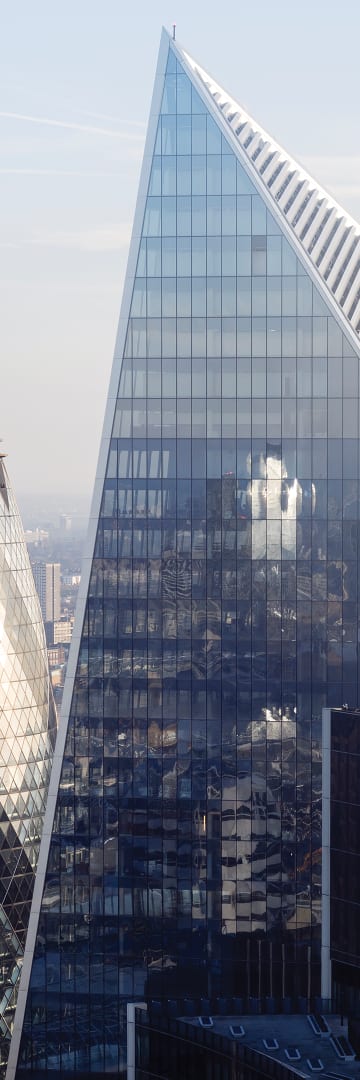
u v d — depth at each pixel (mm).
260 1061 113000
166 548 151500
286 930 152750
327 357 149250
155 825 153625
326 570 150000
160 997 154500
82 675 153375
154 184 151000
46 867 155250
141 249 151000
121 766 153500
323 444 149500
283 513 150000
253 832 152625
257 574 150750
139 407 151250
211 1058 119750
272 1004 127125
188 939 153875
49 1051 156500
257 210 150125
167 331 150875
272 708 151500
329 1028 121875
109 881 154625
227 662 151500
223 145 150500
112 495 151750
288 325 149625
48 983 156125
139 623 152250
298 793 151875
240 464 150375
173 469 151000
